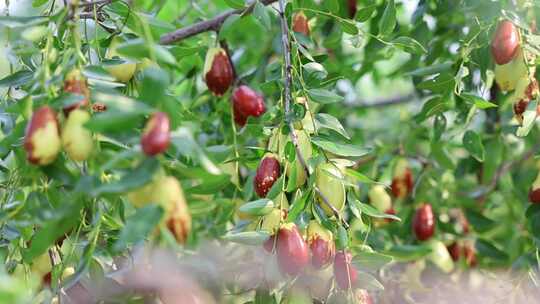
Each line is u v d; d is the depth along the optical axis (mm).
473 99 984
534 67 994
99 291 866
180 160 826
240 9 1025
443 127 1140
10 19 837
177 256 894
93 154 759
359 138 1373
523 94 985
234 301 1021
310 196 873
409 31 1210
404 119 1399
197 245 1067
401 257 1056
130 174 714
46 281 909
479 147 1086
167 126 715
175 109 740
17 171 890
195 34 1079
